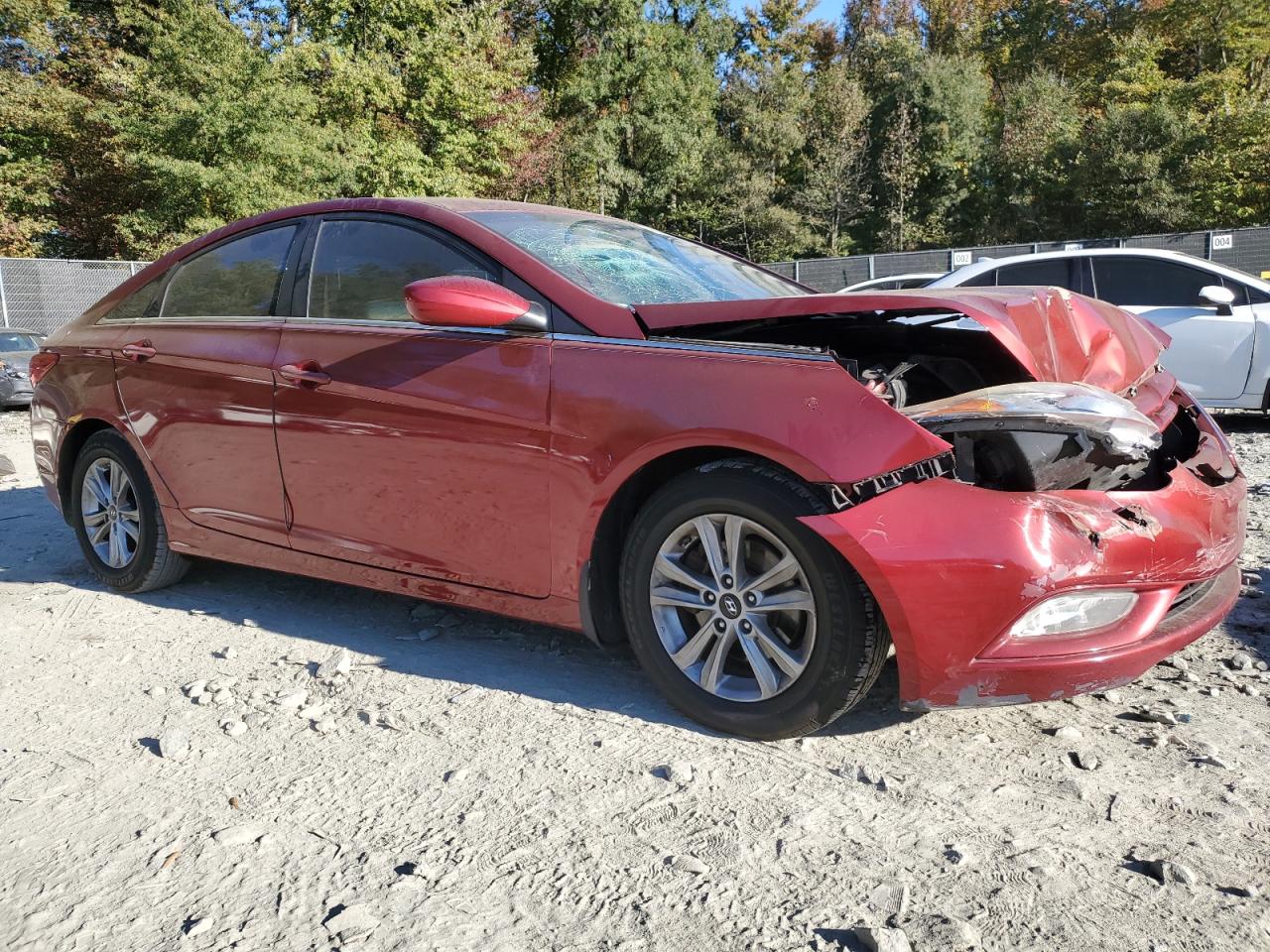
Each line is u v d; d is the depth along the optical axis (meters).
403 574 3.08
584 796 2.26
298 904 1.87
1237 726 2.57
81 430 4.11
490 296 2.64
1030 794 2.23
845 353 3.13
